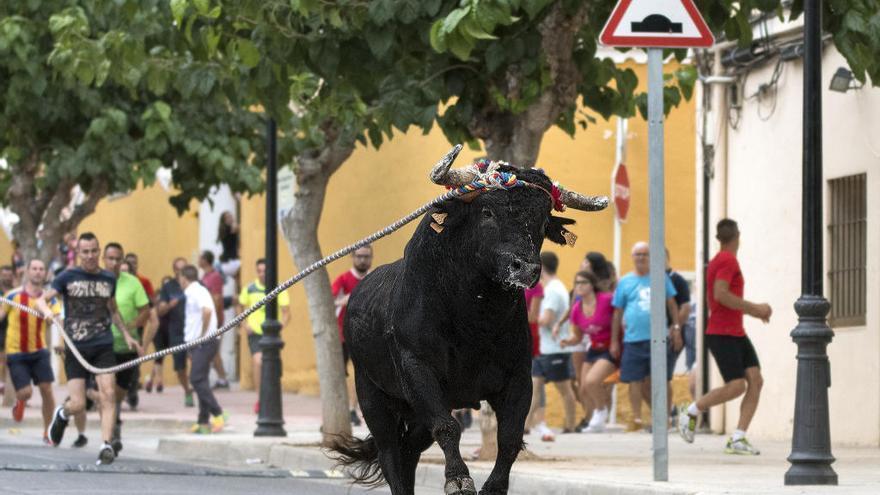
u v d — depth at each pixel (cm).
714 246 2514
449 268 1030
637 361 2412
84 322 2009
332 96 1873
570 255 2830
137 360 1391
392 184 3091
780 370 2309
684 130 2931
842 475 1593
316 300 2177
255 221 3875
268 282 2283
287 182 2634
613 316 2444
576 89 1833
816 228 1479
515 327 1044
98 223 5172
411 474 1221
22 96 2745
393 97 1745
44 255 3055
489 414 1858
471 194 1010
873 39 1605
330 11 1670
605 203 1052
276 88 1852
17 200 3056
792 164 2294
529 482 1608
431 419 1045
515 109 1769
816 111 1472
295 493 1611
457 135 1906
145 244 4706
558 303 2423
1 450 2153
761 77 2389
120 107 2858
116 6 1844
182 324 3281
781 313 2316
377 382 1159
